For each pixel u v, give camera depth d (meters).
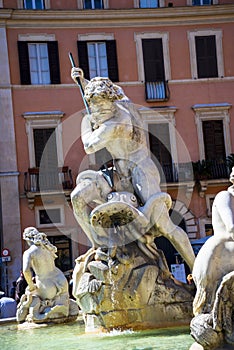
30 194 40.03
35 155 41.28
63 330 9.41
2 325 10.84
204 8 43.41
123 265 8.05
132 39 43.09
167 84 43.25
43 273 10.51
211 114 43.41
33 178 40.72
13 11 41.38
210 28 43.81
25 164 41.00
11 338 8.95
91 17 42.47
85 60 42.34
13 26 41.75
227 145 43.28
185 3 43.75
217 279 5.50
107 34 42.84
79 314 10.73
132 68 43.06
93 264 8.14
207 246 5.60
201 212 41.53
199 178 41.44
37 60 42.03
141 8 42.84
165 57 43.34
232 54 43.91
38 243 10.54
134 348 6.62
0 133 41.00
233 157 42.34
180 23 43.53
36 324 10.29
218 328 5.34
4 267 39.12
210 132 43.34
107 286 8.03
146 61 43.22
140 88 43.09
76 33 42.50
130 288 8.02
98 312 8.09
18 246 39.84
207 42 43.81
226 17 43.81
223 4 43.53
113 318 8.02
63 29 42.31
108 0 43.09
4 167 40.69
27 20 41.78
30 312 10.40
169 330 7.85
